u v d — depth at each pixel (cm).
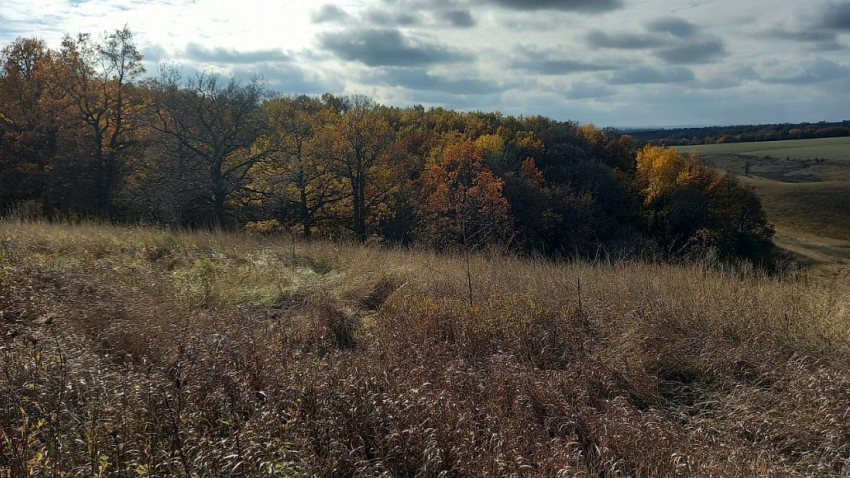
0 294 516
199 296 609
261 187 2517
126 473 270
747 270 737
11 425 287
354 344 518
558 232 3512
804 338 505
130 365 380
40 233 870
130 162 2642
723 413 398
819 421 368
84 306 500
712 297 603
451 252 952
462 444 300
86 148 2564
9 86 2616
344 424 321
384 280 697
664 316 544
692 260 798
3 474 248
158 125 2480
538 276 711
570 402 387
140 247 841
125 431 298
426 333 514
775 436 366
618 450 329
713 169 4803
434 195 3089
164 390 329
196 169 2397
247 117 2486
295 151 2688
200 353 399
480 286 650
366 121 3041
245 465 274
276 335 486
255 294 645
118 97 2680
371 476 274
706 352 478
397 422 321
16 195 2458
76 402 329
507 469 289
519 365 436
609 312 570
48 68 2683
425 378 395
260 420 312
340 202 3147
